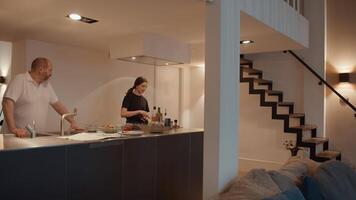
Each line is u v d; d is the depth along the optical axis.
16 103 2.86
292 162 2.96
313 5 5.31
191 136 3.52
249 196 1.99
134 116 4.14
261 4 3.29
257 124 6.04
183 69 6.74
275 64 5.86
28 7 2.83
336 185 2.53
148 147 2.94
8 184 1.95
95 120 5.11
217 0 2.55
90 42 4.48
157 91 6.16
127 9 2.87
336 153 4.86
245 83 6.17
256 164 6.02
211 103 2.55
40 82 2.99
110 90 5.35
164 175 3.13
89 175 2.41
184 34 3.88
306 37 4.94
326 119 5.28
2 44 6.17
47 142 2.31
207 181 2.55
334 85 5.21
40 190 2.10
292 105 5.58
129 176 2.75
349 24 5.09
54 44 4.59
